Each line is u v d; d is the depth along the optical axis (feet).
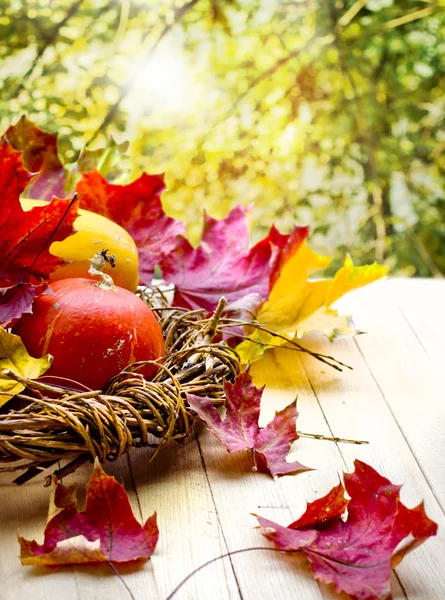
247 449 3.02
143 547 2.52
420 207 7.57
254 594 2.44
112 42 6.68
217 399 2.98
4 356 2.78
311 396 3.36
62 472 2.72
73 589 2.42
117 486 2.54
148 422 2.77
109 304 2.92
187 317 3.41
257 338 3.53
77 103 6.68
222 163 7.07
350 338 3.78
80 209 3.39
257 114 7.08
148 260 3.64
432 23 7.23
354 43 7.20
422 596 2.45
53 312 2.89
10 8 6.44
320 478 2.89
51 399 2.67
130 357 2.92
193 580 2.48
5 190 2.82
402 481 2.90
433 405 3.32
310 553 2.51
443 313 4.01
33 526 2.64
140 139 6.84
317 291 3.68
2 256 2.95
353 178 7.48
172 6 6.77
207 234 3.80
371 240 7.61
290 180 7.30
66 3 6.54
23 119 3.77
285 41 7.07
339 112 7.33
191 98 6.92
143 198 3.66
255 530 2.67
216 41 6.93
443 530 2.69
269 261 3.67
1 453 2.64
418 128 7.48
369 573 2.44
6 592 2.40
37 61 6.59
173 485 2.85
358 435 3.12
